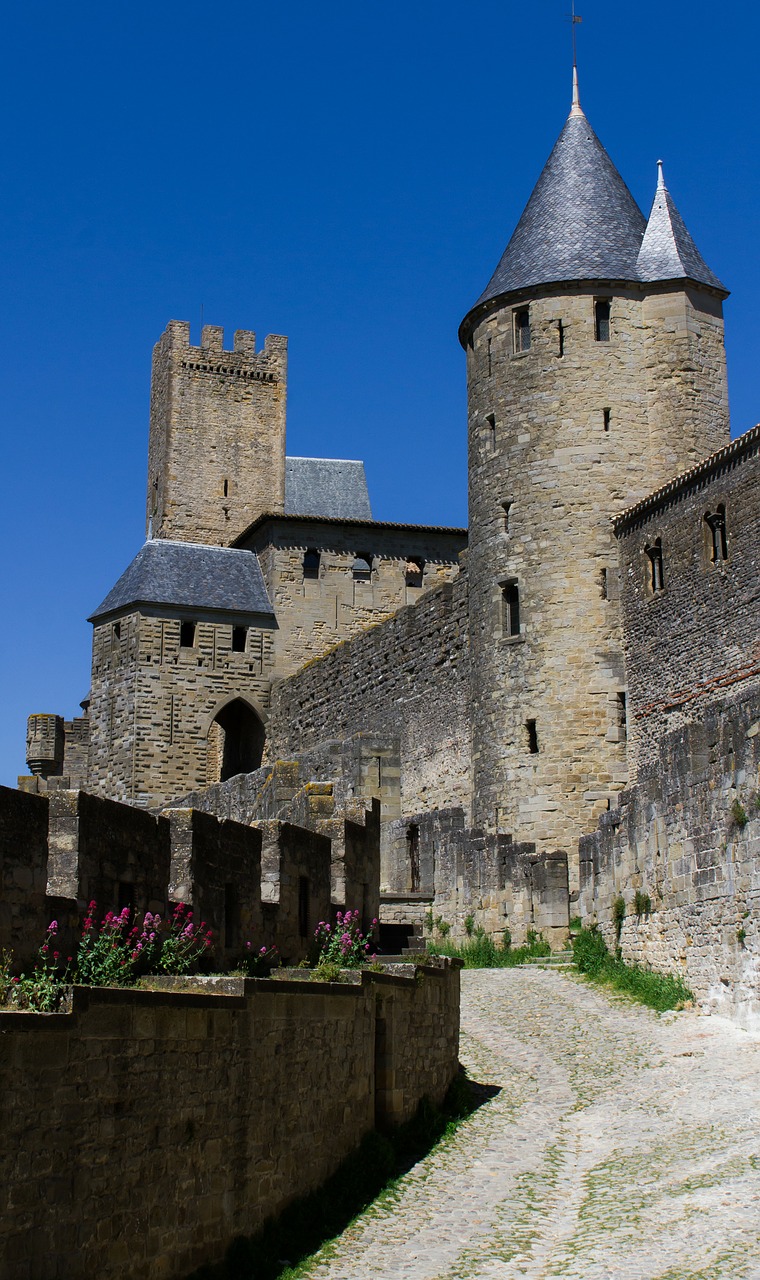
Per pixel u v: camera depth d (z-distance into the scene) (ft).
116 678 193.88
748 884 76.54
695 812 83.46
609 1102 65.67
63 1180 35.42
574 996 89.35
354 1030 56.13
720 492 112.88
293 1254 45.62
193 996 42.39
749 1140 55.16
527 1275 43.68
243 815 156.04
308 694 185.88
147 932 57.62
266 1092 47.11
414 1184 54.24
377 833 86.89
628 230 136.15
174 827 61.46
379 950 84.58
